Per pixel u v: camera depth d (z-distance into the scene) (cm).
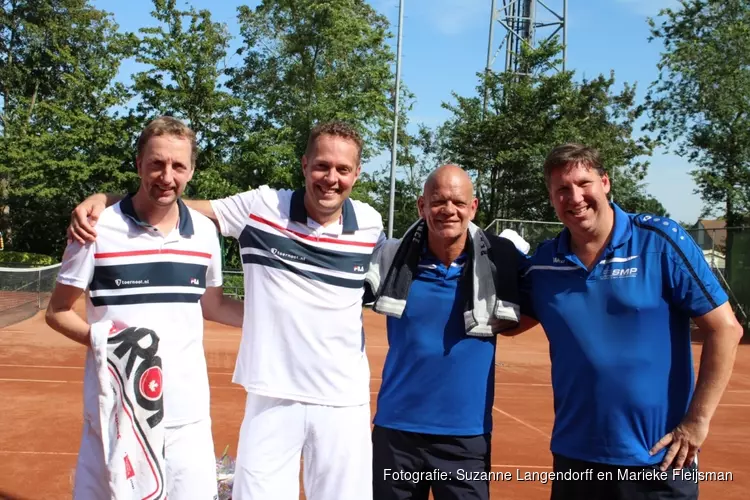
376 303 370
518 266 379
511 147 2959
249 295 358
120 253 319
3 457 626
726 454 712
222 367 1198
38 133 3177
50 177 2906
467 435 368
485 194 3191
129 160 2991
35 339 1486
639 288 330
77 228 312
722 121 3005
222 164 2859
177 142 320
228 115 2912
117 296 319
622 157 3059
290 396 346
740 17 3164
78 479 320
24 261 3062
